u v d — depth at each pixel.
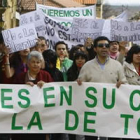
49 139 7.51
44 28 10.18
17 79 6.97
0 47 7.72
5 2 21.41
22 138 6.99
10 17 25.69
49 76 7.01
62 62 8.74
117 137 6.93
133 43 9.51
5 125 6.80
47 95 6.87
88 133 6.91
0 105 6.79
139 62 7.33
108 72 6.91
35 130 6.85
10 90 6.82
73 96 6.91
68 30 10.44
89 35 10.30
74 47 9.37
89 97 6.90
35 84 6.87
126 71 7.36
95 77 6.92
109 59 6.99
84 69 7.02
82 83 6.89
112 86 6.88
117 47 9.11
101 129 6.90
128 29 9.45
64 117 6.90
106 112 6.89
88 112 6.91
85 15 12.02
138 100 6.88
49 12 11.84
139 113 6.88
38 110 6.85
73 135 7.87
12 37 7.98
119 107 6.89
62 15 11.95
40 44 8.97
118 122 6.89
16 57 7.80
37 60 6.79
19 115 6.83
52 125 6.89
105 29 10.64
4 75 7.43
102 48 6.82
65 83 6.91
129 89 6.88
